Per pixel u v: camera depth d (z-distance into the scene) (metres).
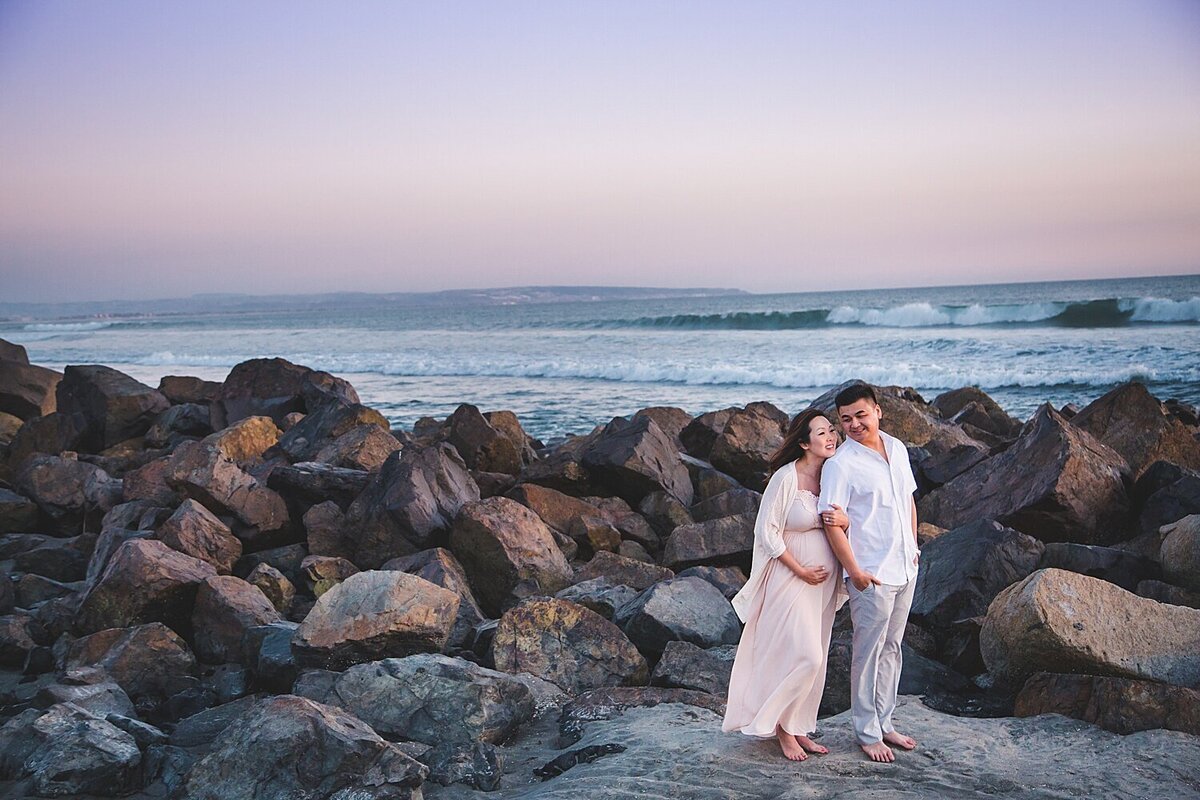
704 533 9.37
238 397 16.97
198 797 4.46
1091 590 5.46
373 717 5.53
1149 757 4.45
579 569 9.02
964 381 28.09
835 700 5.82
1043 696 5.20
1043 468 8.66
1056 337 37.66
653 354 41.53
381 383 34.31
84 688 6.22
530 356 43.84
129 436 16.16
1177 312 41.72
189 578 7.69
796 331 50.16
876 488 4.61
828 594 4.73
